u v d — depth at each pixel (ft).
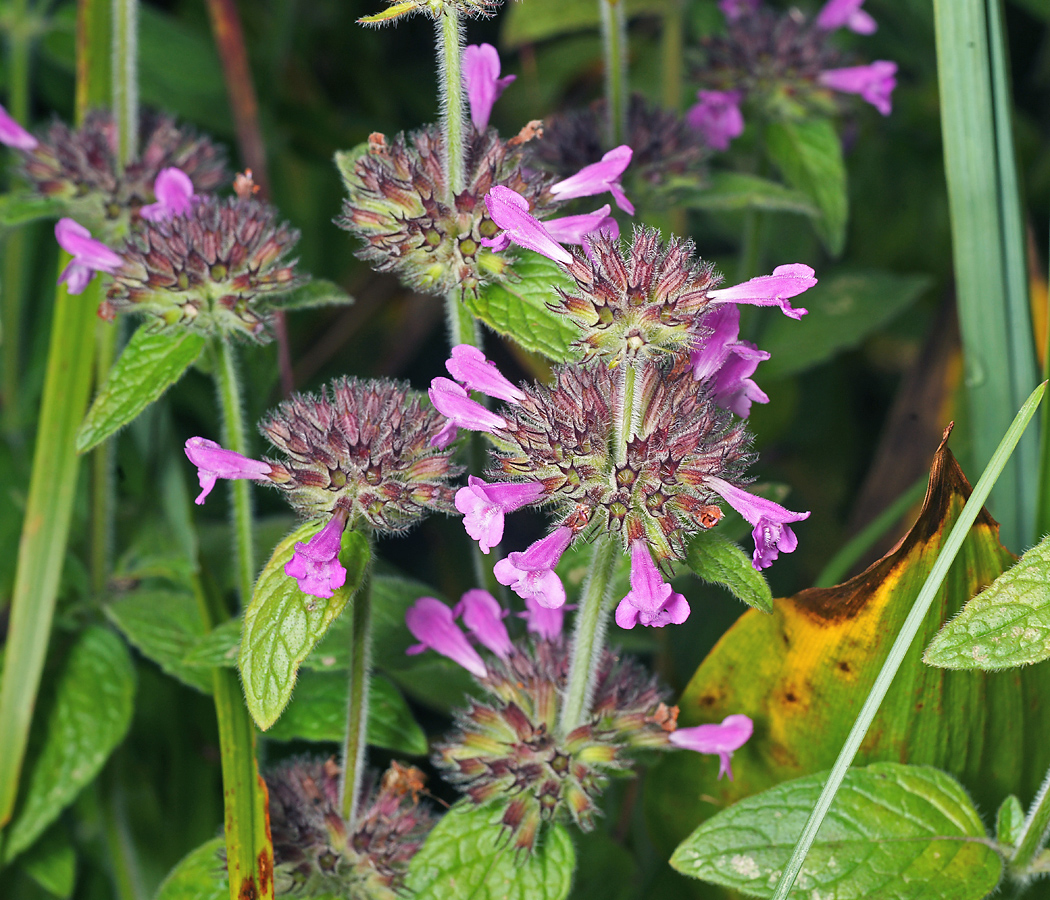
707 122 2.15
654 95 2.68
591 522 1.71
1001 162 1.86
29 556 1.89
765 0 2.79
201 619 1.91
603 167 1.78
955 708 1.77
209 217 1.85
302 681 1.85
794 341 2.25
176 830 2.03
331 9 2.82
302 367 2.54
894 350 2.84
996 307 1.88
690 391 1.71
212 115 2.40
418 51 3.03
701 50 2.18
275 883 1.78
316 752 2.05
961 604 1.75
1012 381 1.88
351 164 1.81
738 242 2.78
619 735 1.77
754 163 2.16
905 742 1.78
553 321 1.75
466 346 1.72
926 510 1.72
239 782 1.77
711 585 2.12
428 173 1.78
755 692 1.80
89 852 2.04
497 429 1.72
